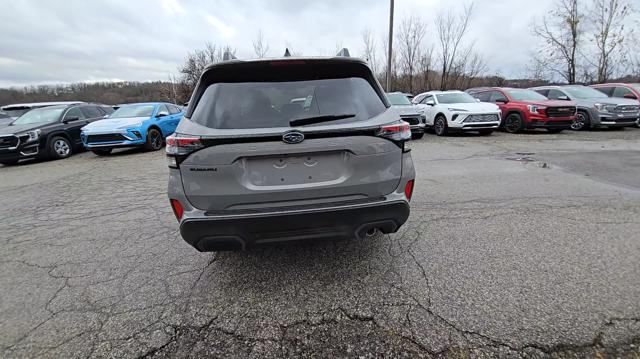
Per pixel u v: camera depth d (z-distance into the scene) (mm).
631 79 21062
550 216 3734
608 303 2188
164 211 4398
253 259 2936
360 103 2379
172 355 1890
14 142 8617
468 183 5168
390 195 2369
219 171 2127
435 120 11539
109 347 1962
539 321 2045
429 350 1860
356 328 2055
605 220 3578
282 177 2199
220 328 2092
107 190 5582
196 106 2348
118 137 9062
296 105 2299
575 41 21812
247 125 2195
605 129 12500
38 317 2256
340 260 2873
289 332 2041
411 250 3012
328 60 2412
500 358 1788
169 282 2633
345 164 2244
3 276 2826
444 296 2332
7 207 4824
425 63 25359
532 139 10031
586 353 1797
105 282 2674
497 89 12555
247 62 2367
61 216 4340
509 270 2637
